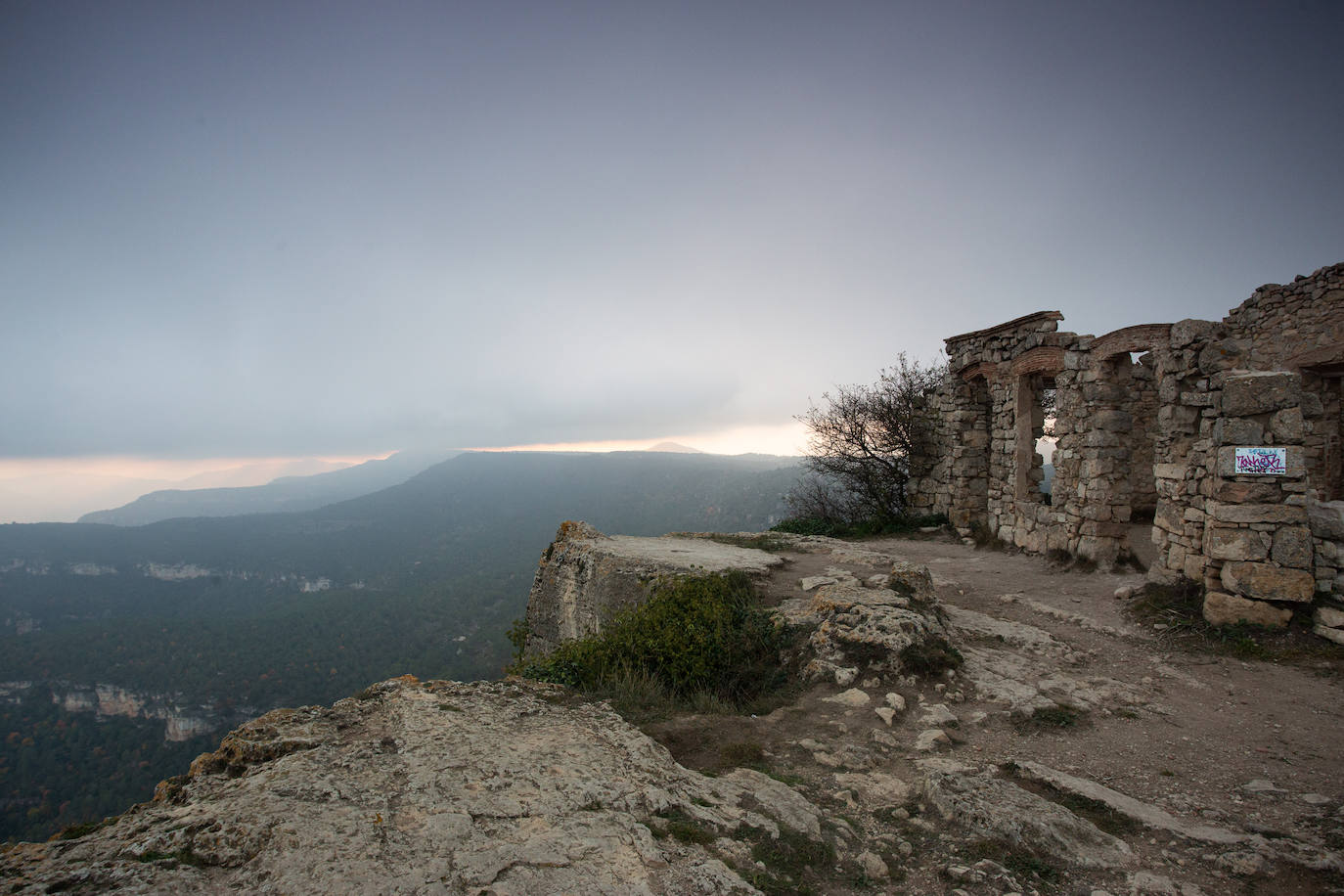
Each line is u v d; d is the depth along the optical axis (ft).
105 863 8.60
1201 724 18.76
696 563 36.04
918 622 23.65
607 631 27.91
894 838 12.31
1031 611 32.14
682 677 23.20
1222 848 11.91
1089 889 10.70
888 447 72.13
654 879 9.30
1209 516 27.86
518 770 12.41
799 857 11.12
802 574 37.09
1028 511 48.78
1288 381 26.13
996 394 54.65
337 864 8.80
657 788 12.36
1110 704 20.13
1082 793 13.96
